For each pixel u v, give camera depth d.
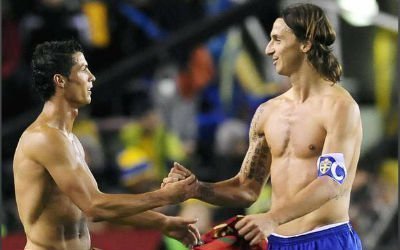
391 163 27.98
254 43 30.17
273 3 27.30
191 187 15.77
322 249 15.20
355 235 15.48
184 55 27.52
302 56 15.37
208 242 15.91
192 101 29.56
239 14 27.31
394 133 29.16
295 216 14.34
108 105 29.05
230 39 30.23
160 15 29.77
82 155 15.87
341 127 14.96
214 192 16.06
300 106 15.45
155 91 29.48
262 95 29.30
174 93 29.48
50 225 15.74
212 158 28.28
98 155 27.27
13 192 26.42
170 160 27.80
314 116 15.24
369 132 29.16
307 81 15.41
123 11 29.44
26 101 27.97
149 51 27.27
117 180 27.02
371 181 27.45
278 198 15.49
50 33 28.12
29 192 15.66
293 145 15.40
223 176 27.03
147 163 25.69
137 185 25.48
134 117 29.11
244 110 29.08
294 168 15.34
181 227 16.55
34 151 15.50
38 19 28.14
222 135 27.73
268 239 15.66
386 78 29.78
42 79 15.71
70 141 15.62
